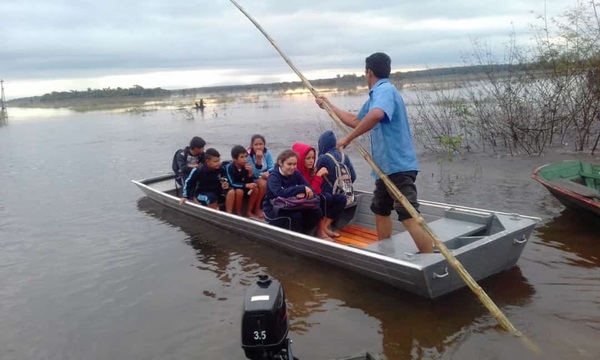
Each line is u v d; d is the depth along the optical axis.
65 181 11.53
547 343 3.77
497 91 10.97
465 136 11.52
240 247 6.30
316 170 6.20
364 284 4.99
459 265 3.94
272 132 17.55
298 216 5.80
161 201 8.32
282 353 2.86
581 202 5.74
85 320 4.65
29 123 33.47
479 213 5.33
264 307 2.73
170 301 4.91
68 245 6.83
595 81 9.95
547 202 7.09
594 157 9.61
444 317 4.26
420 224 4.08
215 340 4.14
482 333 3.97
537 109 10.70
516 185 8.09
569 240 5.70
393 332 4.08
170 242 6.66
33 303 5.07
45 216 8.42
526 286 4.70
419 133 11.86
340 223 6.49
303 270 5.45
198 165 7.82
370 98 4.59
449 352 3.75
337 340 4.02
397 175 4.61
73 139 20.77
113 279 5.55
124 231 7.29
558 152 10.23
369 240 6.00
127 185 10.59
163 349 4.07
